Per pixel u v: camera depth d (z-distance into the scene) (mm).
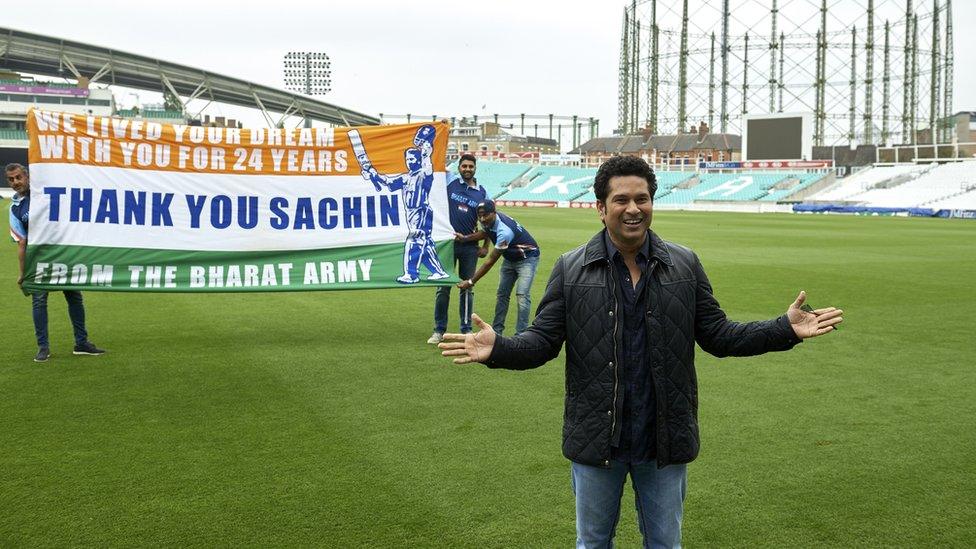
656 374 3211
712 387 7672
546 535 4375
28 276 8789
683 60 91125
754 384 7793
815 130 89188
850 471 5406
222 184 9812
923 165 65188
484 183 83375
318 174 10062
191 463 5441
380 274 10102
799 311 3314
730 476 5309
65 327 10633
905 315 11992
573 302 3307
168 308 12359
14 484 5031
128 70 74312
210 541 4266
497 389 7559
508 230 9367
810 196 65500
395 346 9609
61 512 4609
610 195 3180
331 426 6336
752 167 70875
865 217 51875
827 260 21125
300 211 10039
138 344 9547
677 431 3234
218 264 9820
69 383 7617
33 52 69125
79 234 9125
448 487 5055
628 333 3266
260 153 9922
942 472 5391
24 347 9281
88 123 9281
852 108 88812
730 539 4379
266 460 5520
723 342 3416
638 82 96125
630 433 3252
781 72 90312
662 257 3268
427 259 10078
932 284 15844
